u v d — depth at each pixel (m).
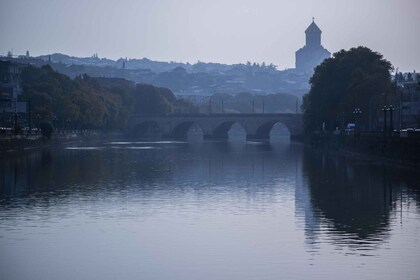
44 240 90.44
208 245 87.44
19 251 84.88
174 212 111.06
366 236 92.00
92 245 87.75
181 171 187.38
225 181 158.50
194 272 76.12
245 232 94.81
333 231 95.38
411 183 151.75
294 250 84.62
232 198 127.25
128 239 90.88
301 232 94.81
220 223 101.44
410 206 117.06
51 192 136.50
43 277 74.69
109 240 90.38
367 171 182.75
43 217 106.75
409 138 195.88
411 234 93.25
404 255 82.00
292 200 124.62
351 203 120.81
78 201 123.31
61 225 100.25
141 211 112.12
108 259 81.19
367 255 82.12
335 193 134.62
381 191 137.25
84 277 74.62
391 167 195.38
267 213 110.00
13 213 110.31
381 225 99.56
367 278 73.69
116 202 122.12
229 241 89.56
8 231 96.12
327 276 74.38
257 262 79.69
